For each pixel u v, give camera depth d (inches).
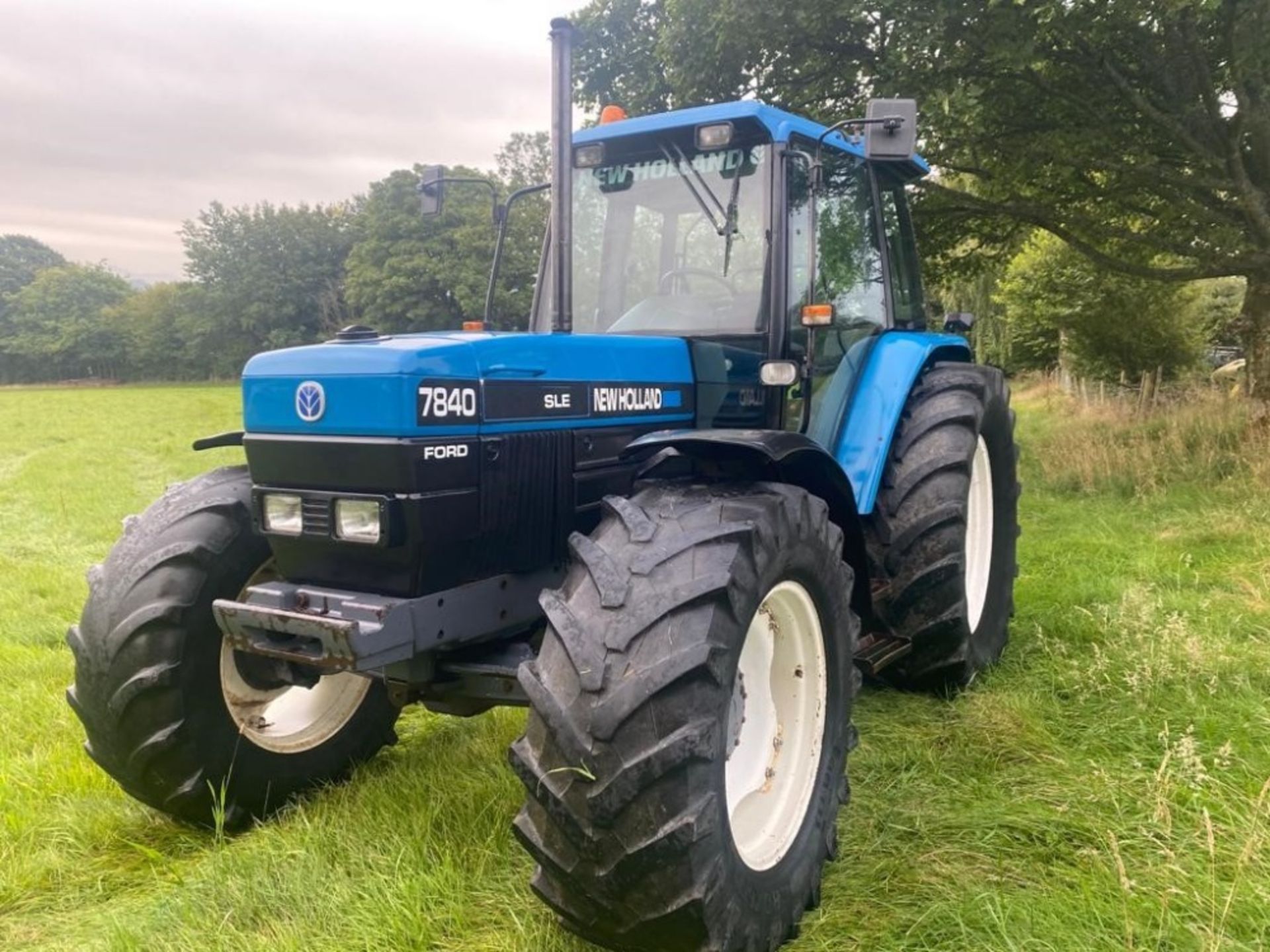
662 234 138.5
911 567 141.4
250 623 95.9
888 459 148.3
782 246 127.6
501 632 106.1
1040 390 861.2
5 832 113.7
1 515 395.2
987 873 96.7
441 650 105.7
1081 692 140.9
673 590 81.9
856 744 109.0
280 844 106.6
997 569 164.1
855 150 153.6
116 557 113.3
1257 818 95.7
